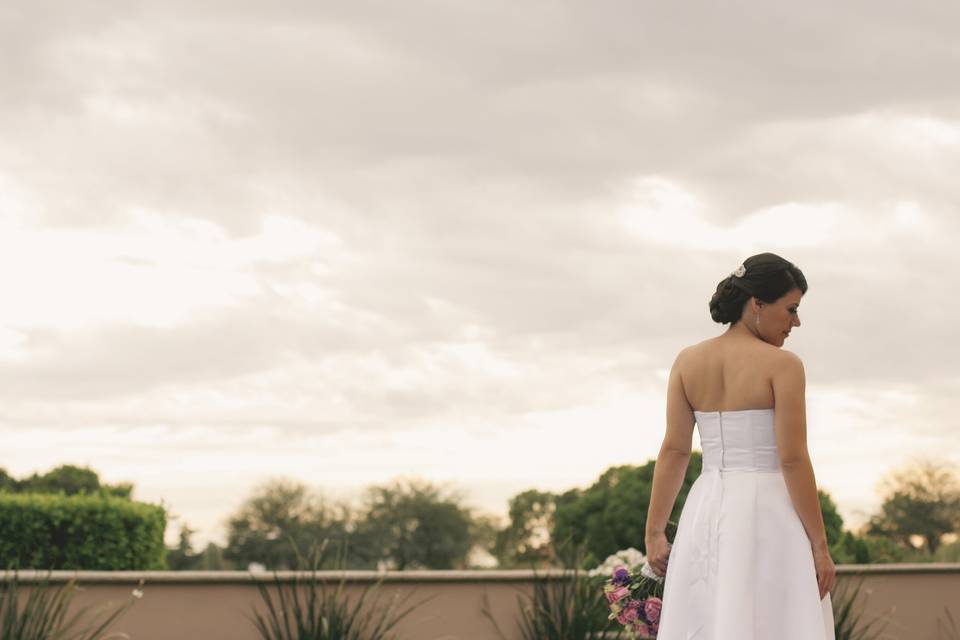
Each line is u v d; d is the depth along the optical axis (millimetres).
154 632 5336
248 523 23906
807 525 3182
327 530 24453
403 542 25156
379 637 5535
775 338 3352
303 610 5512
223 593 5457
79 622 5215
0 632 4809
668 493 3477
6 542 7781
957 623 6539
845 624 6172
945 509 22266
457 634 5742
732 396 3283
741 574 3164
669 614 3295
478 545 25594
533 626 5777
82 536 8047
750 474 3236
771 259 3330
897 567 6461
